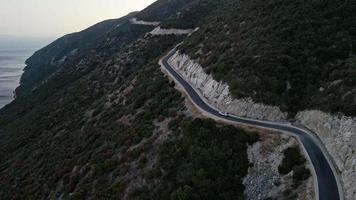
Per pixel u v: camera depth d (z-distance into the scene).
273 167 38.44
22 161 73.94
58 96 125.56
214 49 69.38
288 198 34.09
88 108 86.00
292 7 65.75
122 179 46.91
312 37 54.59
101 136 61.38
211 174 40.16
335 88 43.75
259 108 47.91
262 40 59.44
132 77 88.56
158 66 82.69
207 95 58.06
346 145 36.12
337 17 57.25
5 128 121.62
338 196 32.22
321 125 40.88
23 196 56.53
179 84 66.50
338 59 49.50
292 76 49.25
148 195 42.44
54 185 54.62
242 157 40.81
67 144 67.69
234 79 54.03
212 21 92.31
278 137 41.41
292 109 45.84
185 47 82.00
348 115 38.31
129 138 54.34
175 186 41.19
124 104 70.25
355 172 33.12
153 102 62.31
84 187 49.12
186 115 52.94
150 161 47.44
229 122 47.16
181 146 46.03
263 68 51.62
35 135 91.94
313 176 34.81
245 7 81.88
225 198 37.53
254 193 37.28
